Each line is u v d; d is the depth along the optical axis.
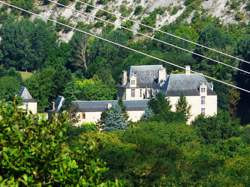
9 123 58.50
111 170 126.69
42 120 58.97
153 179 129.00
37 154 57.56
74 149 59.25
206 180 128.75
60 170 57.56
